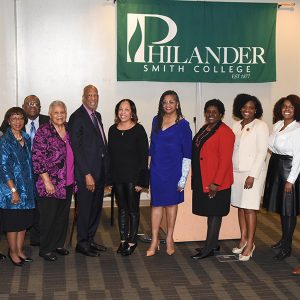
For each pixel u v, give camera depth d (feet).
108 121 21.66
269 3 21.74
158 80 21.39
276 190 13.41
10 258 13.08
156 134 13.43
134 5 20.81
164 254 14.16
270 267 13.10
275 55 22.12
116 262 13.39
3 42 20.22
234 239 15.71
